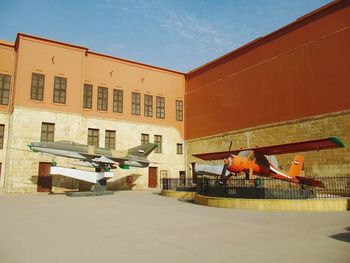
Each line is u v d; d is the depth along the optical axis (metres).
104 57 30.89
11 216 11.80
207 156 21.67
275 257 6.00
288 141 22.91
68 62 27.97
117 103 30.97
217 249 6.64
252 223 10.11
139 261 5.75
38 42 26.75
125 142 30.73
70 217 11.52
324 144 15.73
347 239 7.61
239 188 15.63
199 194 18.08
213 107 30.88
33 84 26.05
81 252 6.42
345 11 20.30
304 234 8.24
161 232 8.56
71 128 27.16
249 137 26.27
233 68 28.94
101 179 24.64
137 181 31.00
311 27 22.33
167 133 33.62
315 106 21.33
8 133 25.77
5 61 26.73
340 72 20.06
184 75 35.28
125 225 9.73
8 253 6.39
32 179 24.77
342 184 18.94
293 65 23.23
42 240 7.59
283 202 13.83
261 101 25.52
